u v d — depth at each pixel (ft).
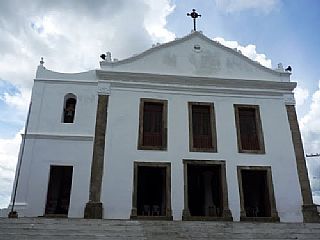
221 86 72.95
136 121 67.87
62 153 64.28
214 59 75.61
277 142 69.26
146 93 70.54
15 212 57.21
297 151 68.69
